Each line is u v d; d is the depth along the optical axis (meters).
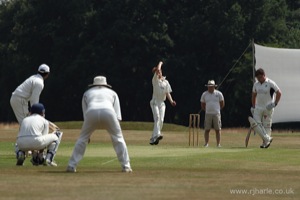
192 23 181.25
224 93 178.62
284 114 104.25
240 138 80.56
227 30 178.62
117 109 39.41
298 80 104.12
